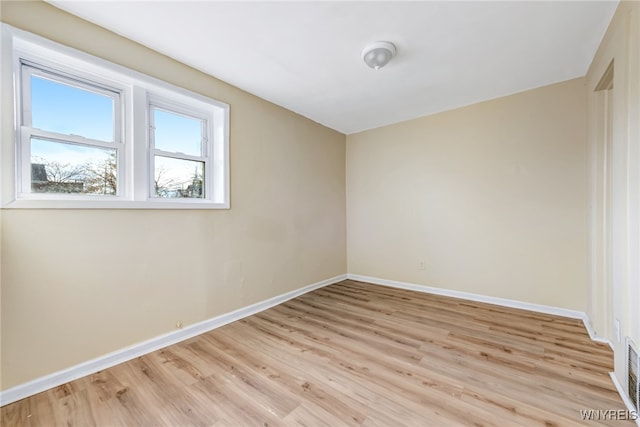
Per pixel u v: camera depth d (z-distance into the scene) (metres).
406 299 3.36
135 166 2.09
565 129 2.70
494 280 3.13
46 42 1.65
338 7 1.70
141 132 2.12
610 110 2.20
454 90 2.88
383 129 4.02
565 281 2.73
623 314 1.60
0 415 1.47
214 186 2.71
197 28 1.90
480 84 2.75
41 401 1.58
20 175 1.65
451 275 3.44
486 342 2.22
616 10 1.69
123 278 2.02
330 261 4.12
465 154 3.30
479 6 1.69
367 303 3.23
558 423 1.37
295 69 2.45
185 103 2.46
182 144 2.47
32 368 1.63
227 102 2.70
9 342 1.56
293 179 3.48
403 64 2.37
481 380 1.73
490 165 3.13
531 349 2.10
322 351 2.12
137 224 2.09
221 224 2.67
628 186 1.57
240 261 2.84
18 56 1.62
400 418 1.42
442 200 3.48
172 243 2.30
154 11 1.73
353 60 2.31
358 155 4.32
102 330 1.91
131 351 2.04
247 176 2.91
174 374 1.83
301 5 1.68
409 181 3.77
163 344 2.22
